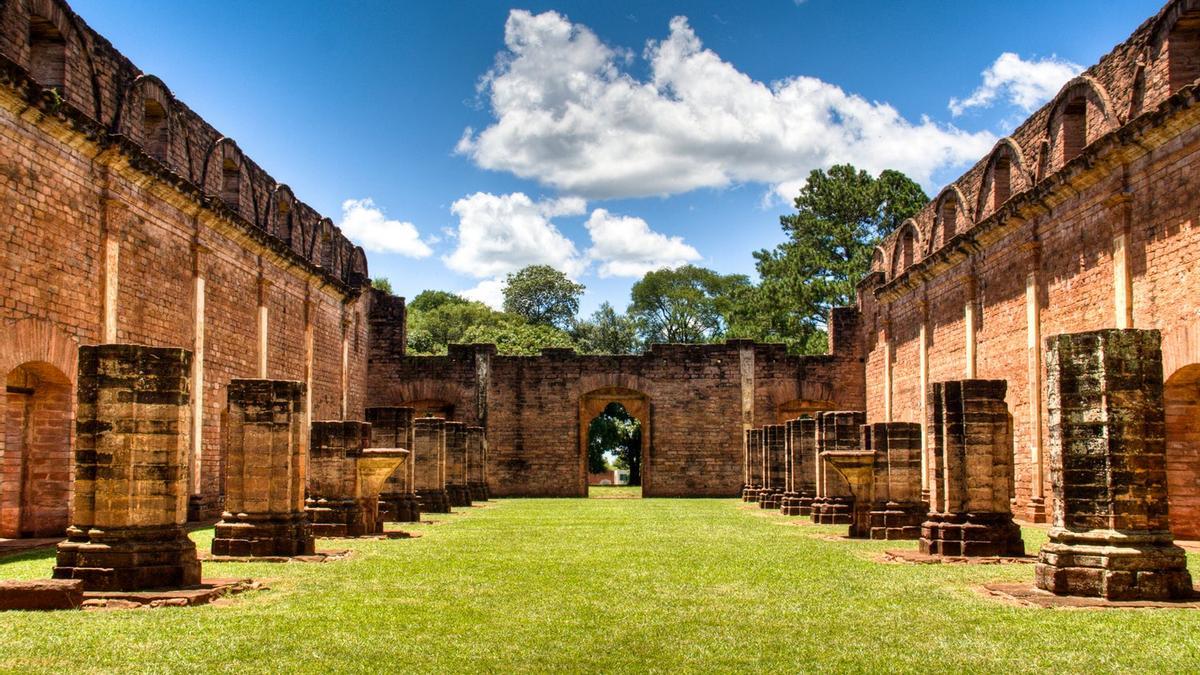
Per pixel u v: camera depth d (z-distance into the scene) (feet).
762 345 149.69
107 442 40.70
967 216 104.12
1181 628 33.63
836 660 29.63
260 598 40.11
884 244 141.79
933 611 37.63
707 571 49.60
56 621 34.24
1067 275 80.89
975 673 28.04
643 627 34.58
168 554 40.98
